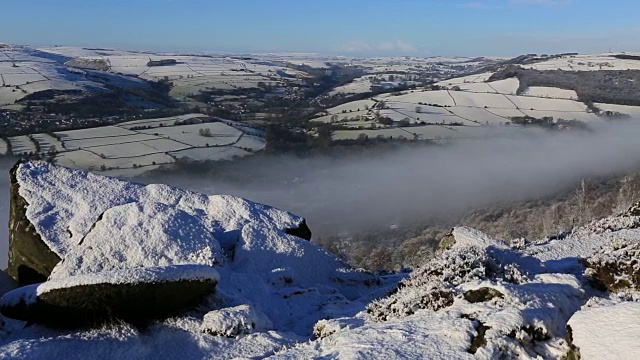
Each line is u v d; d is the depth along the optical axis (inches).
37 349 346.0
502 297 332.2
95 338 368.8
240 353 360.2
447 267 402.0
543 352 283.3
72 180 597.3
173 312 402.0
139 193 616.4
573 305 344.2
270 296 492.4
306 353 303.6
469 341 284.5
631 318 253.6
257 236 581.3
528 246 692.1
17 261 525.0
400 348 283.6
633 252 392.5
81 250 464.1
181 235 495.8
